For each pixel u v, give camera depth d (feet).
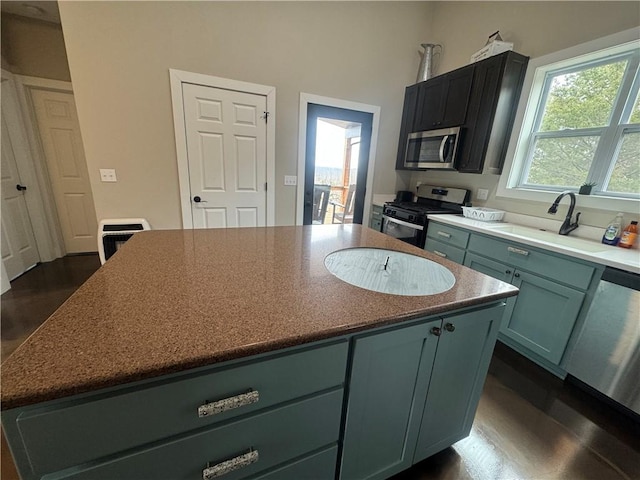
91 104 7.54
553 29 7.12
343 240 4.96
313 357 2.29
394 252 4.52
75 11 6.97
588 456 4.17
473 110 8.21
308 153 10.23
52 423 1.60
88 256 11.33
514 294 3.19
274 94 9.20
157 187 8.61
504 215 8.48
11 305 7.70
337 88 10.01
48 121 10.19
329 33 9.43
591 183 6.57
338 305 2.61
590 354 5.10
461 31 9.75
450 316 2.99
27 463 1.65
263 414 2.25
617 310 4.67
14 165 9.36
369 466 3.16
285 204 10.31
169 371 1.74
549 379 5.73
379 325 2.45
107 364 1.68
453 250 8.05
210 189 9.19
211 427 2.07
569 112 7.11
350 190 11.38
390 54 10.52
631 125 6.00
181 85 8.14
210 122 8.70
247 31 8.46
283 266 3.55
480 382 3.69
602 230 6.31
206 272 3.23
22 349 1.77
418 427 3.36
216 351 1.86
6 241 8.85
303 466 2.66
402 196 11.78
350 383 2.59
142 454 1.89
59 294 8.31
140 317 2.21
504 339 6.86
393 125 11.33
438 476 3.84
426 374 3.10
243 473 2.35
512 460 4.08
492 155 8.09
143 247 4.08
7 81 9.00
